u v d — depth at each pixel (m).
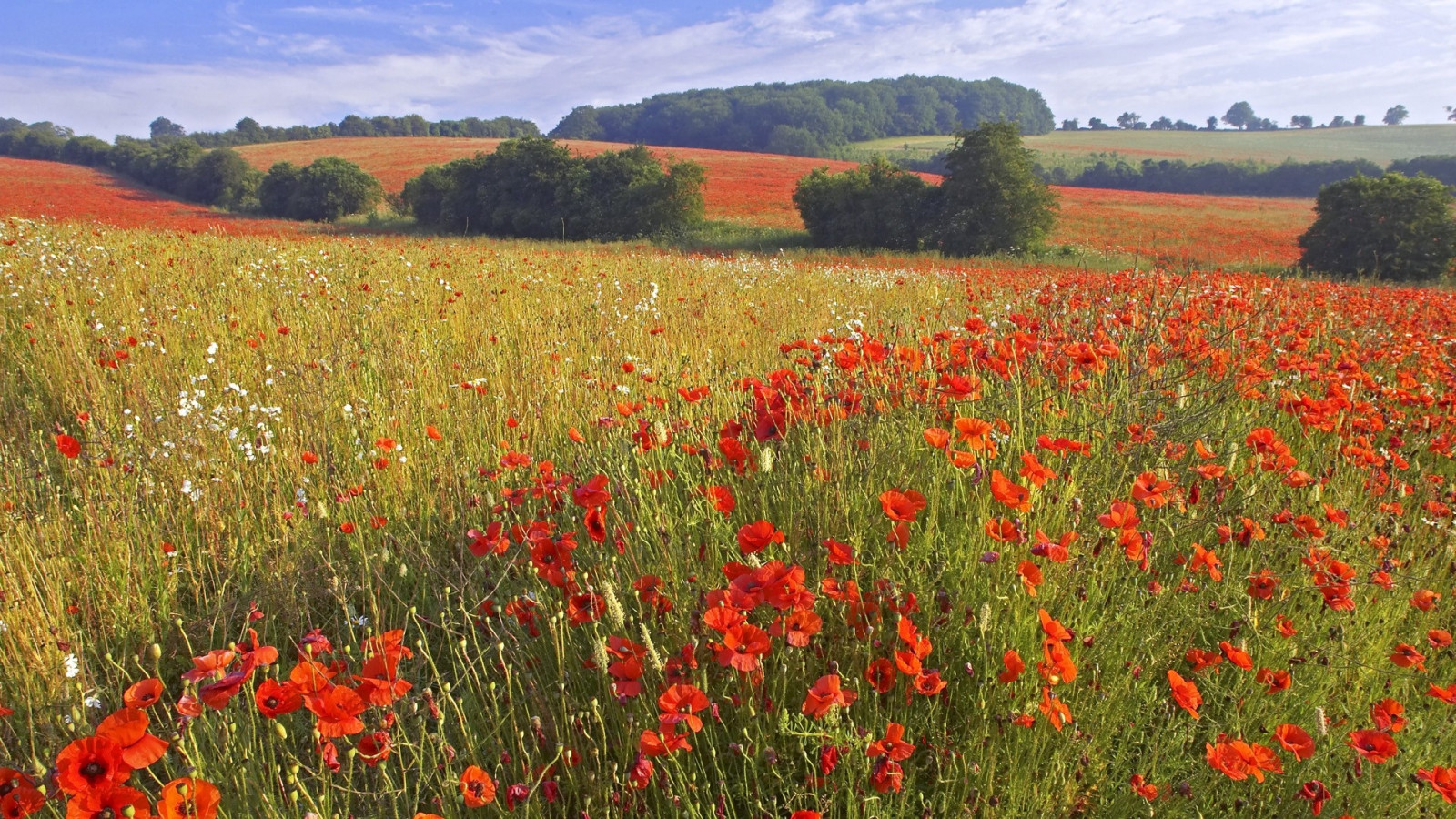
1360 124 159.88
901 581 2.32
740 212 45.84
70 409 4.27
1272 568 2.58
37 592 2.49
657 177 39.91
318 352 5.12
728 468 2.95
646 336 5.87
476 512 3.16
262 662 1.63
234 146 108.44
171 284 7.09
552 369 4.74
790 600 1.81
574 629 2.34
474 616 2.49
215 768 1.87
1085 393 3.52
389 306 6.84
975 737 1.95
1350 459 3.18
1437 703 2.09
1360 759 1.88
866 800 1.69
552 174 42.09
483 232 44.44
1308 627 2.41
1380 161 81.81
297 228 42.81
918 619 2.24
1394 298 9.23
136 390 4.02
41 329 5.27
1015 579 2.20
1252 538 2.48
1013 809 1.77
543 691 2.19
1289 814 1.89
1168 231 39.28
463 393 4.41
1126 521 2.20
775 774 1.85
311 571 2.89
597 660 1.82
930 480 2.85
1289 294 7.66
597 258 14.41
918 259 28.20
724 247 35.47
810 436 3.10
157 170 68.31
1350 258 25.50
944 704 2.14
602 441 3.72
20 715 2.16
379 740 1.75
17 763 1.95
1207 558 2.27
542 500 3.18
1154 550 2.66
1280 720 2.04
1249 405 4.14
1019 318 5.11
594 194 41.12
